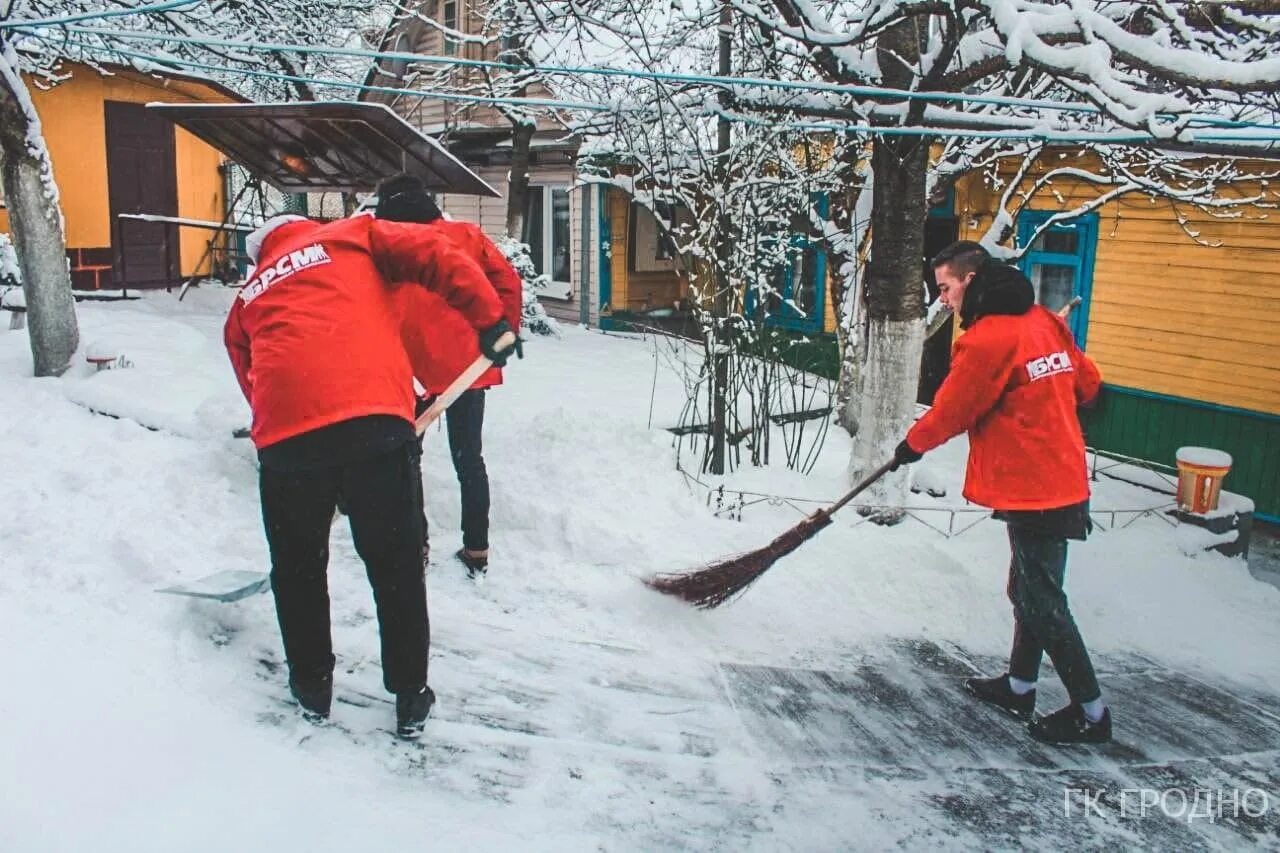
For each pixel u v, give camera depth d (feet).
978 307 12.57
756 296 23.09
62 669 10.67
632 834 9.73
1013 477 12.31
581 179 26.50
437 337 14.02
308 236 10.48
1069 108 15.74
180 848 8.34
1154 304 29.66
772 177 22.91
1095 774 12.00
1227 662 15.55
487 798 9.93
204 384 22.59
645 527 17.15
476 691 12.13
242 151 29.84
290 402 9.68
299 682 10.64
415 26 51.08
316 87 44.09
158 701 10.51
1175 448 29.53
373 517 10.08
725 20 21.25
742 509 18.84
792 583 15.97
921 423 12.76
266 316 9.93
